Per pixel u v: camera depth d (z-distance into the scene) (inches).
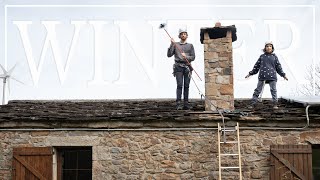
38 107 360.2
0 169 315.3
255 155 307.1
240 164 284.5
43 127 314.3
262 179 305.6
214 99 325.7
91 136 313.7
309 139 306.0
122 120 309.7
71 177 341.7
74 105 372.8
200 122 308.0
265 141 307.7
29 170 308.5
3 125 314.2
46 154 309.6
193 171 308.0
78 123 312.5
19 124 313.4
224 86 326.0
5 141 315.9
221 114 305.0
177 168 308.5
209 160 308.0
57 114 319.6
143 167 310.2
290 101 356.8
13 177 308.2
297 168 299.3
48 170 308.5
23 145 314.7
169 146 310.5
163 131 312.0
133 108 348.5
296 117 301.9
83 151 344.2
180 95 343.3
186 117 305.3
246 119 304.8
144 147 311.4
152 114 312.2
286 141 307.1
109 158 311.9
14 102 391.5
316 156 348.5
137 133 313.0
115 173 310.7
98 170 311.3
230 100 323.9
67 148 323.9
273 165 300.2
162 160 309.9
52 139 314.0
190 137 310.2
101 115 311.4
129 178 310.0
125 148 311.9
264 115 304.7
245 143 308.0
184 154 309.4
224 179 306.2
